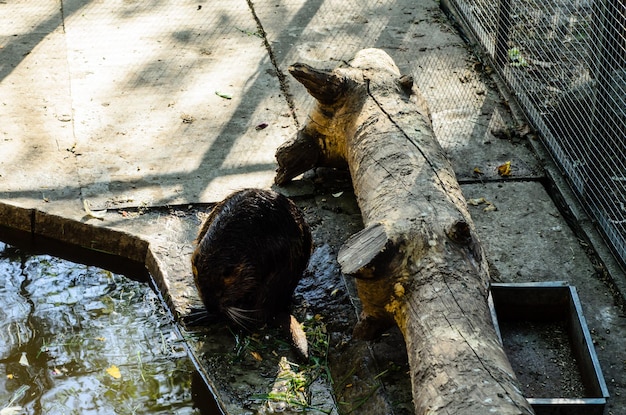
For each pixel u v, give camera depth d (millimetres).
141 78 7035
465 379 3561
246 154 6207
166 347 4914
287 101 6805
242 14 8086
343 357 4668
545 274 5234
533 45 7078
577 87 6387
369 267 4160
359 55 6125
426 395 3607
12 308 5215
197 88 6934
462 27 7891
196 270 4789
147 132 6391
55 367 4801
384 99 5512
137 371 4766
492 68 7262
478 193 5910
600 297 5074
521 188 5965
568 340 4770
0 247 5727
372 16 8102
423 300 4039
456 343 3752
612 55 5383
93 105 6668
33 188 5820
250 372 4598
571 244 5480
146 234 5500
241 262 4746
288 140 5887
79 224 5559
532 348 4727
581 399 4074
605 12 5371
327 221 5645
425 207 4465
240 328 4879
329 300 5051
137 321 5113
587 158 5633
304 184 5969
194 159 6141
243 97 6832
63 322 5117
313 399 4430
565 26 7090
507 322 4895
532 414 3414
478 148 6340
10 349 4914
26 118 6488
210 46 7535
